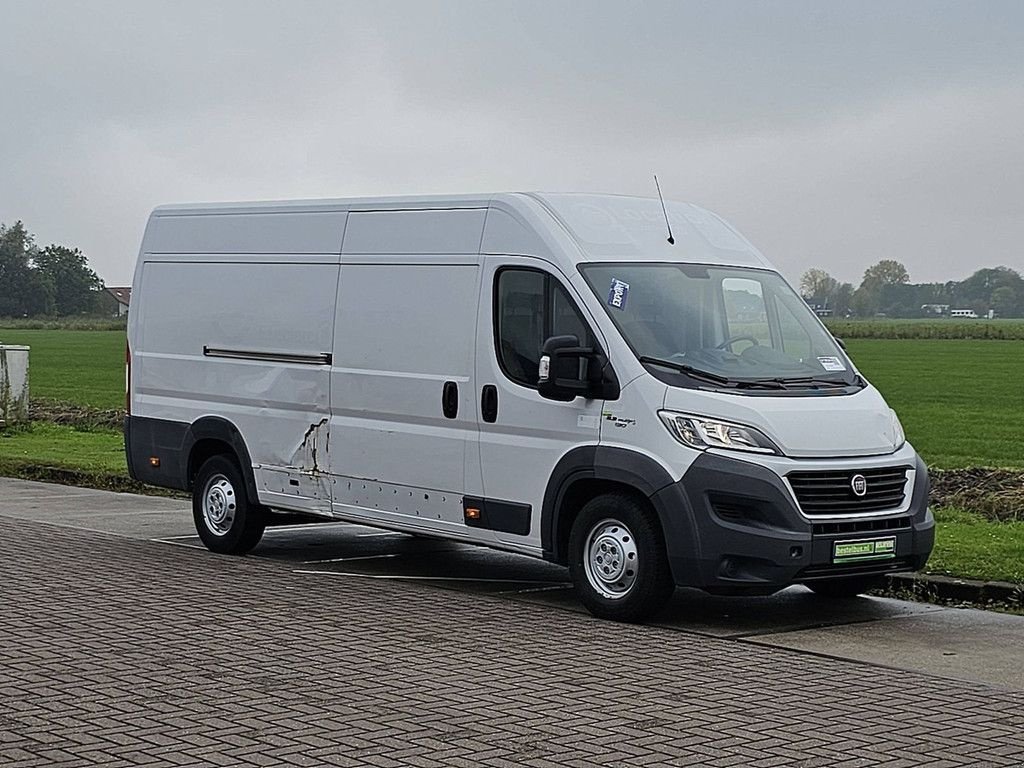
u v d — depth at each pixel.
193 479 13.69
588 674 8.47
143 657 8.76
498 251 11.09
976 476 18.41
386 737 6.95
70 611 10.25
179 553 13.35
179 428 13.66
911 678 8.55
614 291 10.52
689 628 10.12
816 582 11.46
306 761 6.52
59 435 25.97
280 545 14.16
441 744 6.83
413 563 13.12
